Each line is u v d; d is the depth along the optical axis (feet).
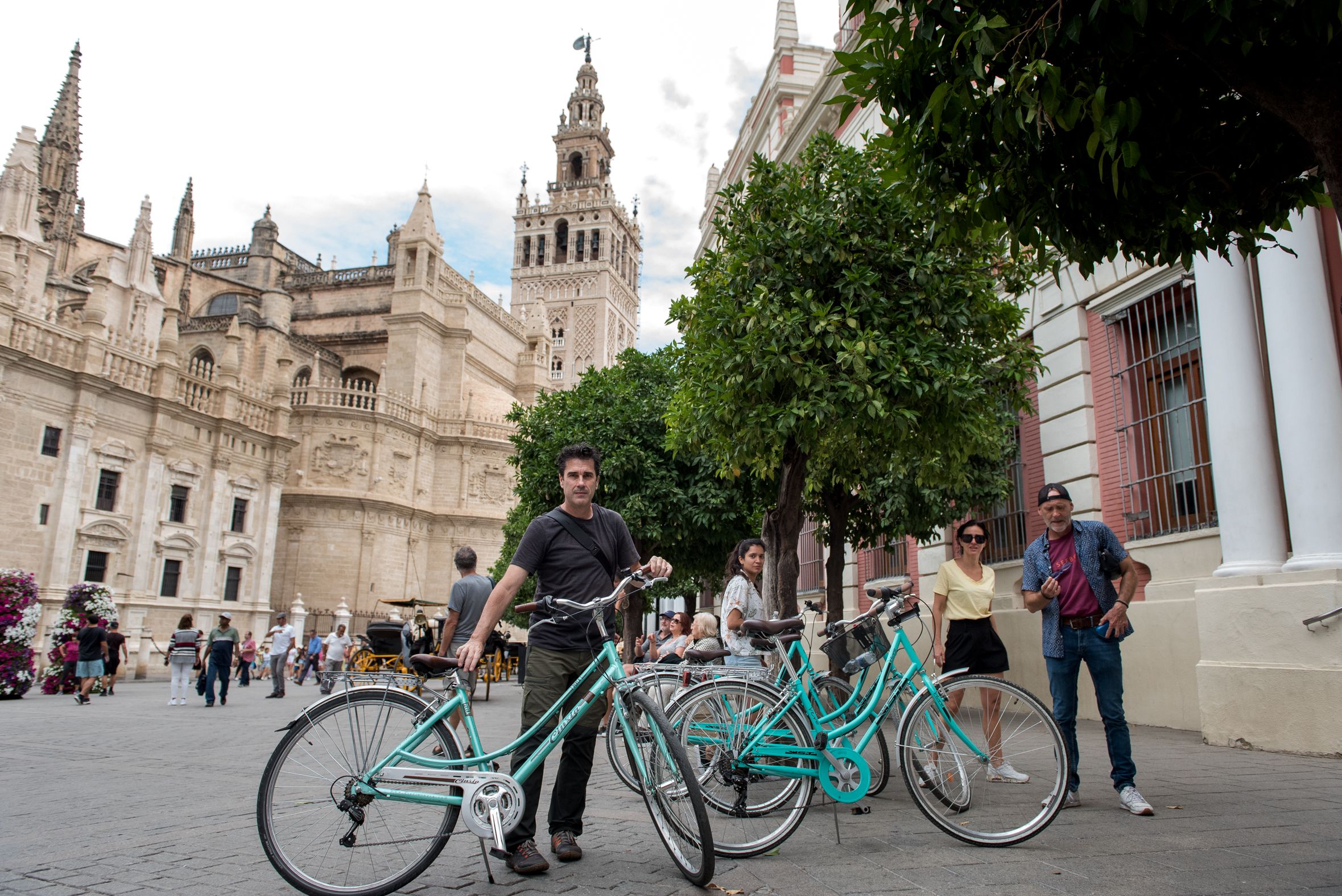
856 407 25.30
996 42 12.99
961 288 27.40
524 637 142.51
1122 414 36.19
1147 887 11.68
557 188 304.50
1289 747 24.79
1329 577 24.57
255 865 13.46
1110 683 17.34
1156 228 15.14
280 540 140.67
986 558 45.03
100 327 93.91
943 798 14.79
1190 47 12.14
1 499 81.82
